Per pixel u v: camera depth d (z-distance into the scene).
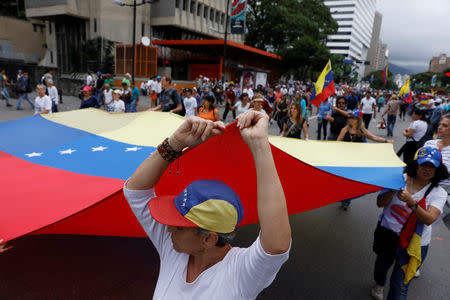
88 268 3.37
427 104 13.87
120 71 28.19
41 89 6.96
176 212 1.08
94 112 4.94
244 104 7.50
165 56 36.47
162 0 35.59
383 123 13.45
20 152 3.50
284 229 0.97
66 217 1.74
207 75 35.66
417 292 3.34
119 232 2.57
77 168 2.86
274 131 12.22
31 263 3.42
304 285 3.33
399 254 2.61
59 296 2.89
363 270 3.67
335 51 158.50
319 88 6.89
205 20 41.88
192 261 1.19
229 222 1.03
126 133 3.98
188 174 1.76
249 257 1.02
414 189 2.59
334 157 3.49
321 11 53.41
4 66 20.47
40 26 37.84
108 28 32.75
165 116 4.39
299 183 2.57
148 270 3.39
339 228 4.78
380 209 5.64
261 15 47.09
